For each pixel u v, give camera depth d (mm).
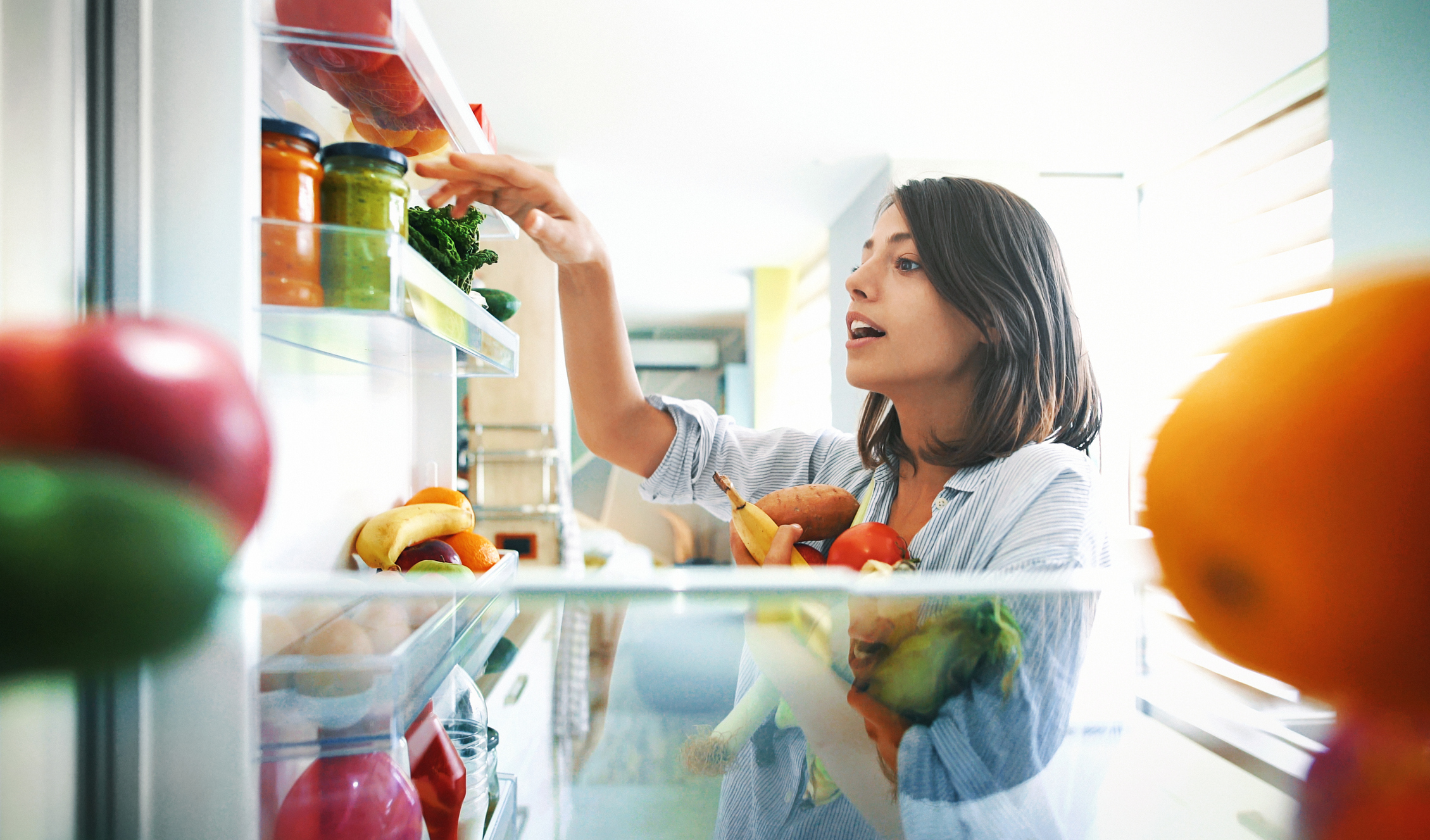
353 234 422
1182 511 75
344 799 219
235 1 367
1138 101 2602
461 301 594
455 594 317
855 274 728
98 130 336
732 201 3756
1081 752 174
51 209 301
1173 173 3023
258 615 220
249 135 373
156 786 187
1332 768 71
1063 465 590
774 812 189
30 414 155
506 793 234
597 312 812
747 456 896
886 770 198
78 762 177
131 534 133
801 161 3223
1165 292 3006
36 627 129
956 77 2455
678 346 6570
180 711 184
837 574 259
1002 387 661
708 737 223
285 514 546
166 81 363
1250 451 70
